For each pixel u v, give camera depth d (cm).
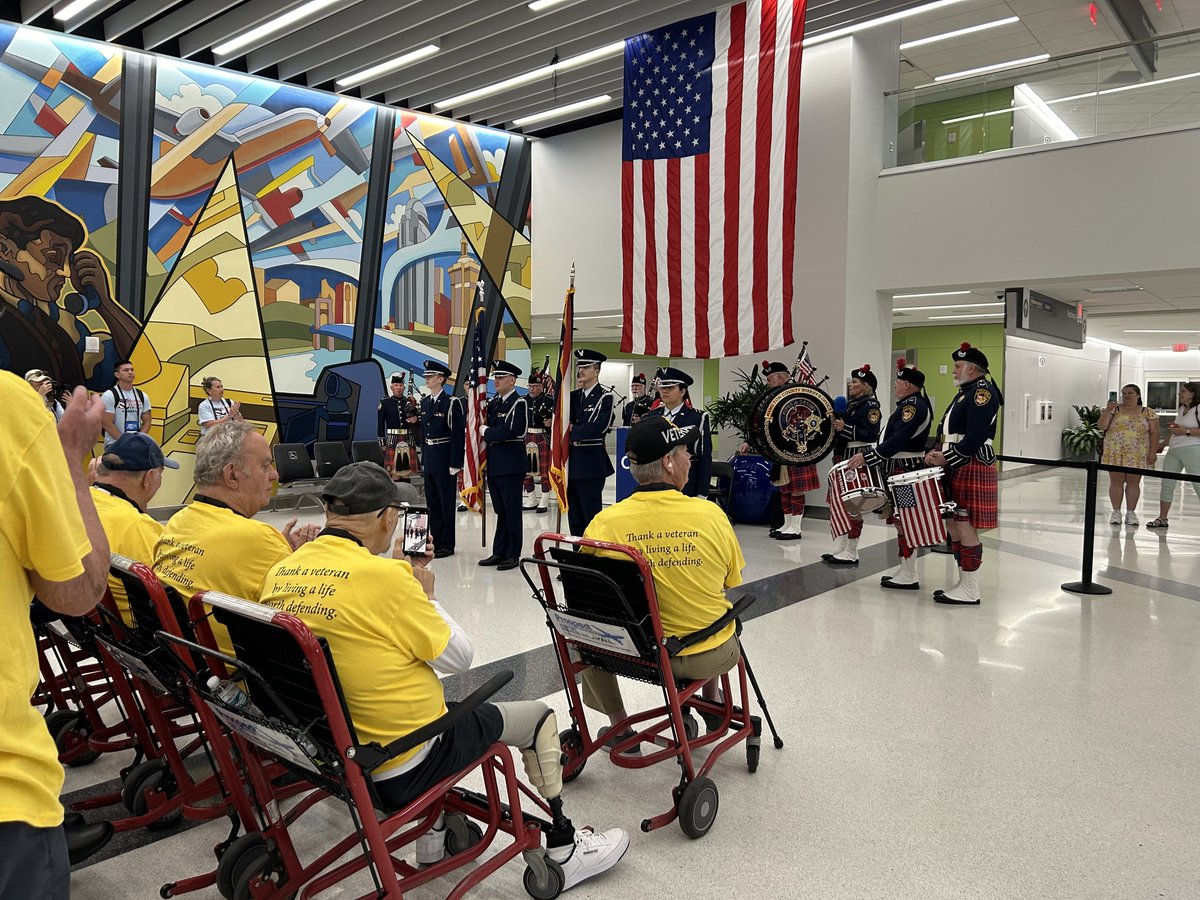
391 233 1034
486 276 1130
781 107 661
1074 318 1120
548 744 222
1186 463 834
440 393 721
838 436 744
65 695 302
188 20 743
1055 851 240
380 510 195
